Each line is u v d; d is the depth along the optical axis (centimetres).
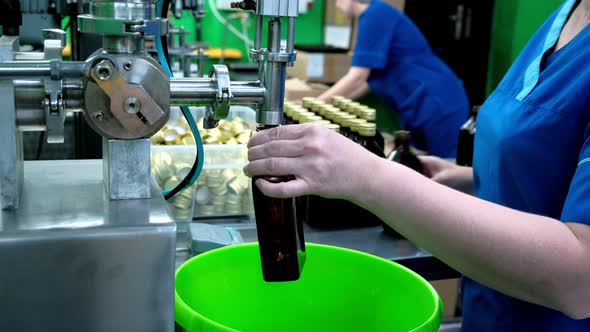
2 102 73
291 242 79
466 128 208
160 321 73
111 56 71
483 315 129
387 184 83
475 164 133
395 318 107
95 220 71
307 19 507
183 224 141
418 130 337
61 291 69
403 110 339
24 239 67
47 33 87
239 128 166
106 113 73
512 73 129
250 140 81
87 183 87
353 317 114
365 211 152
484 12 423
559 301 89
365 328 113
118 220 71
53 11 162
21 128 77
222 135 162
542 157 110
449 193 87
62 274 69
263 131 80
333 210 150
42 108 76
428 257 136
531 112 112
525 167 112
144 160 79
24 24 169
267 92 78
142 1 72
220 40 489
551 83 111
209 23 486
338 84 327
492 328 126
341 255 114
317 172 79
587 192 90
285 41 81
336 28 470
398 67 331
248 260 113
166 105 74
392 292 109
